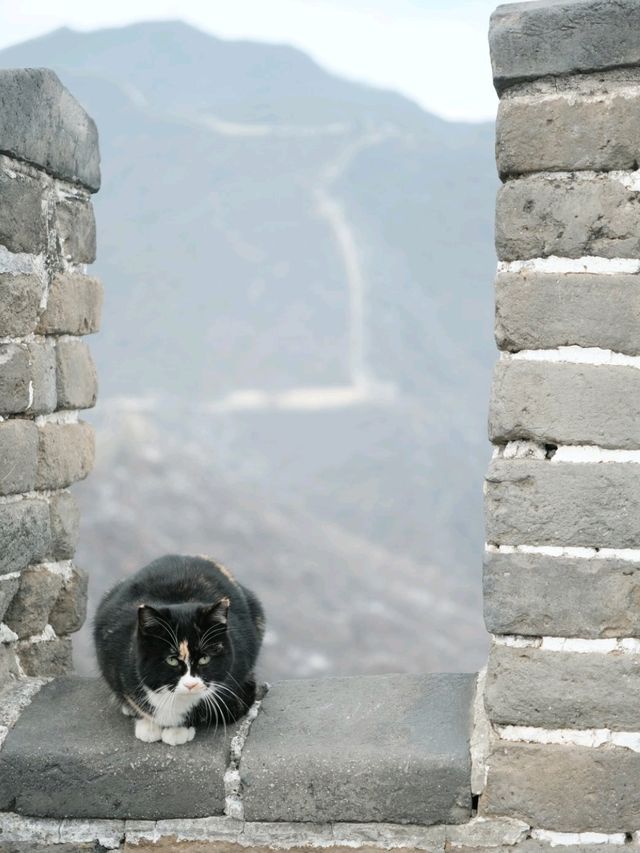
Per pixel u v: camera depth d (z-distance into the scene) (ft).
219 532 93.66
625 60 10.37
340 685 12.89
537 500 10.82
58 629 13.92
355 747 11.50
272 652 79.71
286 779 11.34
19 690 12.80
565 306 10.73
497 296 10.88
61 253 13.62
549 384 10.77
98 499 88.79
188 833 11.59
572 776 11.03
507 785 11.15
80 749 11.64
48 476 13.24
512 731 11.19
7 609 12.87
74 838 11.71
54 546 13.60
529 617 10.94
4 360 12.20
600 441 10.73
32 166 12.75
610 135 10.50
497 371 10.93
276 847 11.47
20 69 12.31
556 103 10.56
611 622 10.82
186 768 11.50
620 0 10.32
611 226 10.61
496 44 10.60
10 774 11.68
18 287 12.40
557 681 10.94
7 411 12.32
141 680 11.46
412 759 11.28
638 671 10.82
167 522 92.17
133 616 12.09
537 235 10.74
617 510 10.71
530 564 10.89
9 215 12.18
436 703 12.32
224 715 11.89
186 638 11.28
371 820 11.36
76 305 13.82
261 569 93.66
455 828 11.31
